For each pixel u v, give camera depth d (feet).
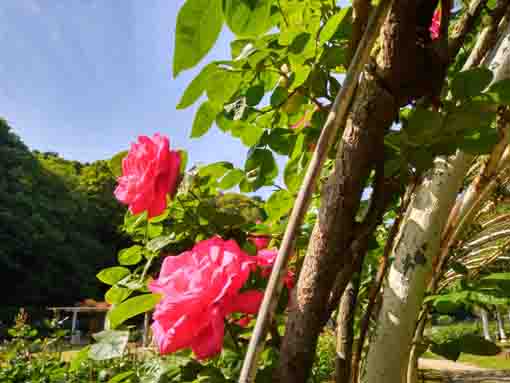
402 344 2.05
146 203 2.92
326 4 3.00
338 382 2.59
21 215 102.89
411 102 2.10
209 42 1.53
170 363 2.44
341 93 1.38
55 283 104.22
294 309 1.81
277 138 3.28
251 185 3.44
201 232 3.10
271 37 2.55
